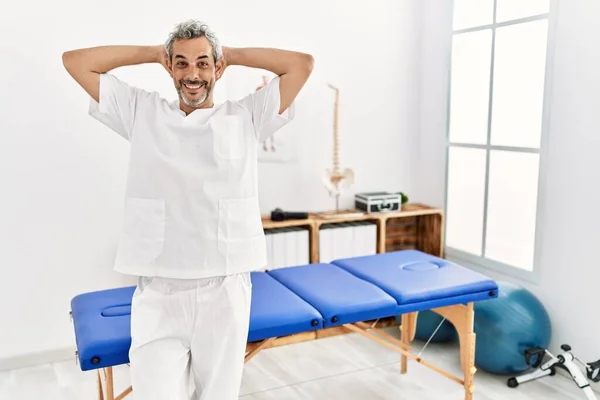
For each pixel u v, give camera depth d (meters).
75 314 2.24
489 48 3.41
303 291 2.45
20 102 3.03
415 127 4.02
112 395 2.14
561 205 3.01
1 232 3.08
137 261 1.81
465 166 3.66
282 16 3.51
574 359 2.88
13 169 3.06
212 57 1.82
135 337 1.81
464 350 2.67
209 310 1.82
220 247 1.81
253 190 1.89
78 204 3.21
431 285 2.50
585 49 2.82
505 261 3.42
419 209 3.80
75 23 3.08
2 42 2.96
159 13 3.25
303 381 3.03
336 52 3.68
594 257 2.85
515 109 3.27
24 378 3.05
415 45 3.92
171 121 1.81
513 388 2.93
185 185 1.79
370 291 2.43
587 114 2.83
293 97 1.93
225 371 1.86
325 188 3.75
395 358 3.29
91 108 1.86
